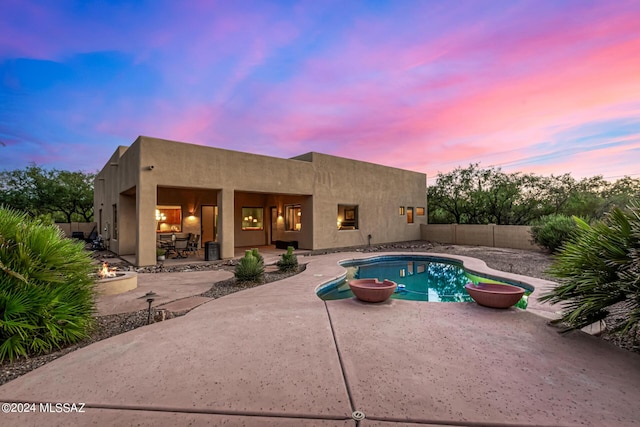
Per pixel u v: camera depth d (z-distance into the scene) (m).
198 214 13.76
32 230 3.54
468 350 3.01
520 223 20.44
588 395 2.20
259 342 3.25
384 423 1.89
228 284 6.60
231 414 2.00
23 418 1.96
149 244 9.01
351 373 2.54
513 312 4.31
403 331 3.57
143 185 8.88
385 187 17.31
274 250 13.51
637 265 2.94
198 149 10.02
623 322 3.26
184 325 3.83
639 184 19.23
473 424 1.88
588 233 3.58
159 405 2.10
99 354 2.96
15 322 2.93
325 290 6.82
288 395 2.21
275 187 12.12
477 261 9.68
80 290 3.74
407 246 15.86
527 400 2.13
